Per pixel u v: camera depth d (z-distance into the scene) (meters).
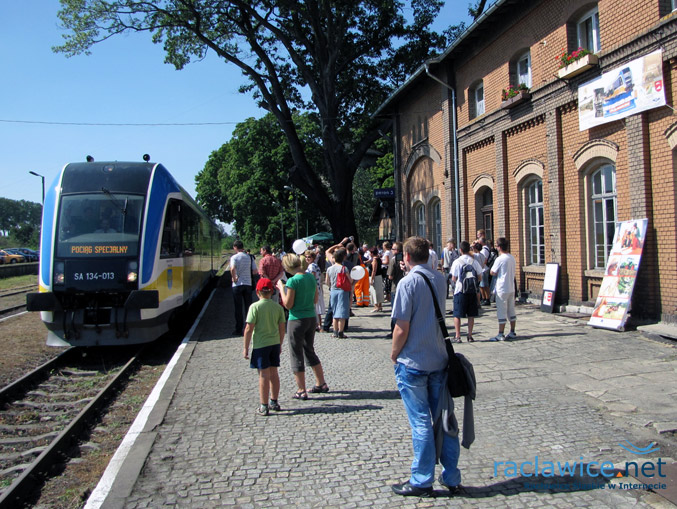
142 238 9.41
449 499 3.69
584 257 10.95
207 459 4.48
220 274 34.34
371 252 16.73
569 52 11.09
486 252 13.54
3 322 14.22
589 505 3.56
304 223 51.53
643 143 8.97
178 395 6.41
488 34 14.34
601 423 5.04
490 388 6.32
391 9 23.64
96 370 8.74
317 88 23.34
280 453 4.57
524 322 10.66
